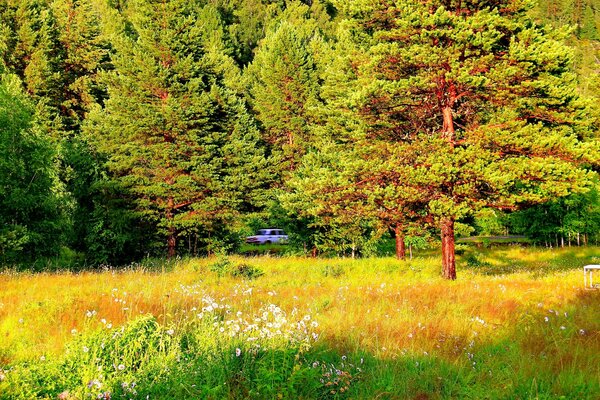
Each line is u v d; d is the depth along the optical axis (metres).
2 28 38.28
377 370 5.96
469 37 15.22
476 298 11.12
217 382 5.04
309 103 42.84
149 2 27.70
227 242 30.80
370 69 17.30
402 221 17.94
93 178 25.33
